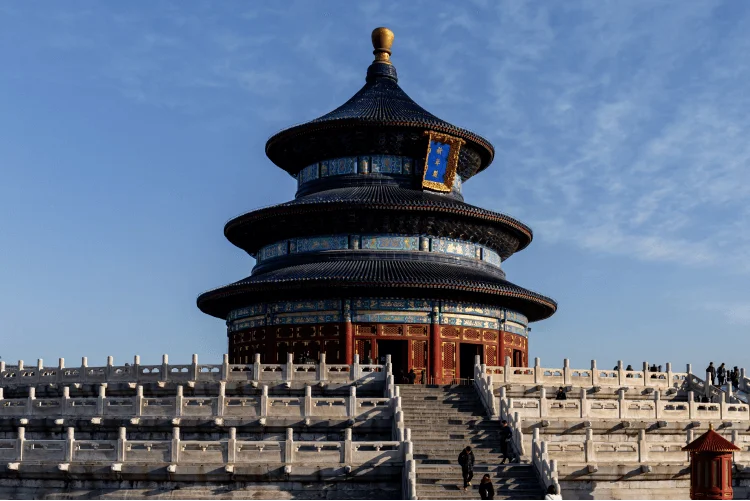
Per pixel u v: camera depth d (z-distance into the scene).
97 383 81.56
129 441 63.66
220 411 70.19
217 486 62.34
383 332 101.06
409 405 75.31
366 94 119.19
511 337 108.69
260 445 63.91
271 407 69.81
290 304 103.81
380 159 113.25
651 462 65.19
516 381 82.81
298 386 77.81
